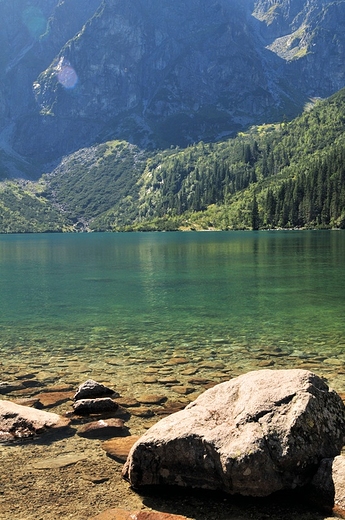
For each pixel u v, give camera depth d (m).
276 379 9.37
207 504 7.93
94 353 20.16
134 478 8.52
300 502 7.82
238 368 17.47
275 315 29.31
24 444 10.45
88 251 114.56
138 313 30.81
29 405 13.23
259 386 9.24
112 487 8.55
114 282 49.50
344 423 8.98
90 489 8.48
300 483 8.02
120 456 9.79
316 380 9.28
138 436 10.79
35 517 7.57
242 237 163.25
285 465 8.02
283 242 122.00
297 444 8.11
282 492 7.96
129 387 15.05
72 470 9.20
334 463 7.93
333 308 31.55
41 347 21.45
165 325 26.64
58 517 7.57
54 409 13.06
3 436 10.78
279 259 73.06
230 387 9.66
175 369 17.36
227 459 8.07
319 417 8.59
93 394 13.84
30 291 42.88
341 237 141.25
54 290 43.47
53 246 148.00
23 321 28.38
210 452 8.34
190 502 8.01
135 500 8.12
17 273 61.62
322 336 23.17
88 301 36.38
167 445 8.48
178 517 7.34
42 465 9.41
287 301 34.72
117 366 17.91
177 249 109.75
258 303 34.03
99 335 24.09
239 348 20.83
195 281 48.75
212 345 21.48
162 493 8.32
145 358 19.16
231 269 60.25
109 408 12.63
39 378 16.41
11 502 8.02
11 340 23.05
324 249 93.69
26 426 11.15
